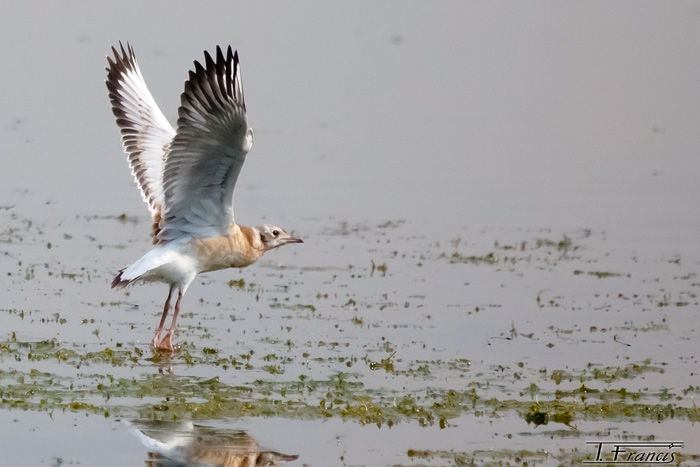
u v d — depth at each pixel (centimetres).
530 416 1223
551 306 1695
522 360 1436
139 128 1541
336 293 1725
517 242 2080
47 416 1172
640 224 2214
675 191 2444
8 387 1249
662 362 1443
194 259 1424
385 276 1834
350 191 2370
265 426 1169
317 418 1195
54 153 2488
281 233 1534
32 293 1642
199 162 1330
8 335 1448
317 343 1470
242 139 1280
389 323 1577
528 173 2552
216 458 1085
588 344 1516
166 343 1422
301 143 2673
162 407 1203
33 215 2108
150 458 1077
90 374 1310
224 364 1367
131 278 1373
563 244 2067
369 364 1388
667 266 1947
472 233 2131
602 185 2473
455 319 1611
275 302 1667
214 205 1405
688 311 1686
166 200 1378
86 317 1547
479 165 2589
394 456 1105
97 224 2070
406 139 2745
